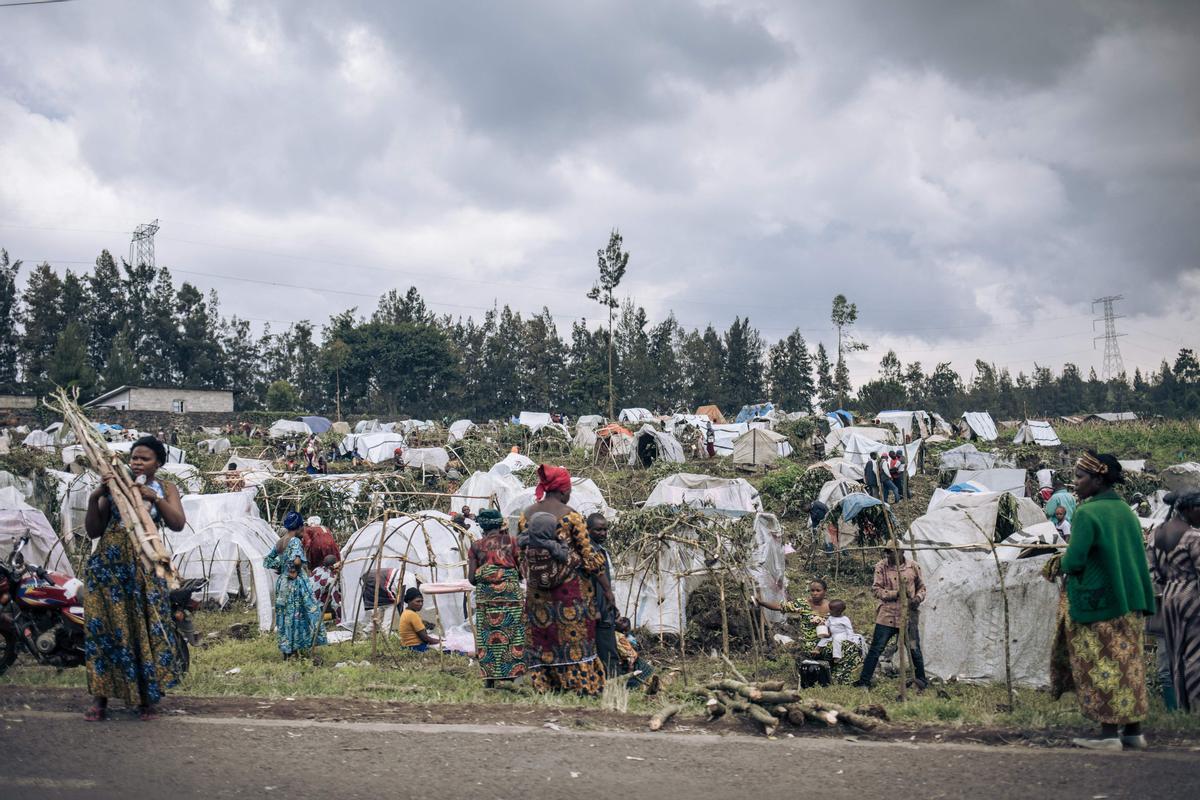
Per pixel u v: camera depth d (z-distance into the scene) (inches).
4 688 261.4
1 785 168.9
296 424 2534.5
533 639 301.4
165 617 221.3
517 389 4387.3
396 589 530.6
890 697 374.9
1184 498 282.7
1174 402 4938.5
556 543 295.3
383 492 845.2
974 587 447.2
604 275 2819.9
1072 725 243.3
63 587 327.9
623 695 276.8
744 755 205.8
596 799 171.9
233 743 200.1
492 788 175.9
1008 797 176.4
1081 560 223.1
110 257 4052.7
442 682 342.3
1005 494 634.8
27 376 3548.2
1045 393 5472.4
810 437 1895.9
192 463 1517.0
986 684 430.6
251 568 582.2
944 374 5172.2
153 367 4040.4
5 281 3666.3
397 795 170.2
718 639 506.9
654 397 4185.5
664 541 521.7
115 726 211.0
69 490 727.1
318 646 437.7
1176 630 276.5
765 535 582.2
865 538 799.7
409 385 4013.3
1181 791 180.5
